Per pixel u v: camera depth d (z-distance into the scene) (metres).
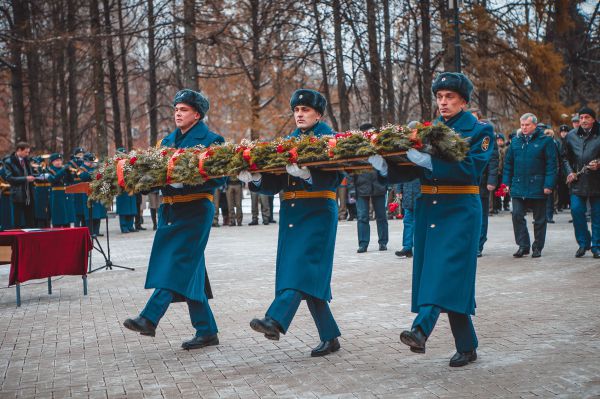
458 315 5.04
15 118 26.38
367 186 12.43
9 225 17.25
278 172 5.44
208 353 5.72
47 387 4.91
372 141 4.77
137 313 7.60
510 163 11.28
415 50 24.48
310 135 5.23
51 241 8.53
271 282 9.42
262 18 25.06
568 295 7.77
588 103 32.50
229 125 32.31
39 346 6.18
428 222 4.96
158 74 30.67
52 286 9.80
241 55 26.34
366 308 7.39
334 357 5.45
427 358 5.32
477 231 4.93
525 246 11.16
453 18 20.73
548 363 5.07
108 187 5.90
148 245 15.56
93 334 6.60
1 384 5.02
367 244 12.51
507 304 7.38
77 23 24.00
